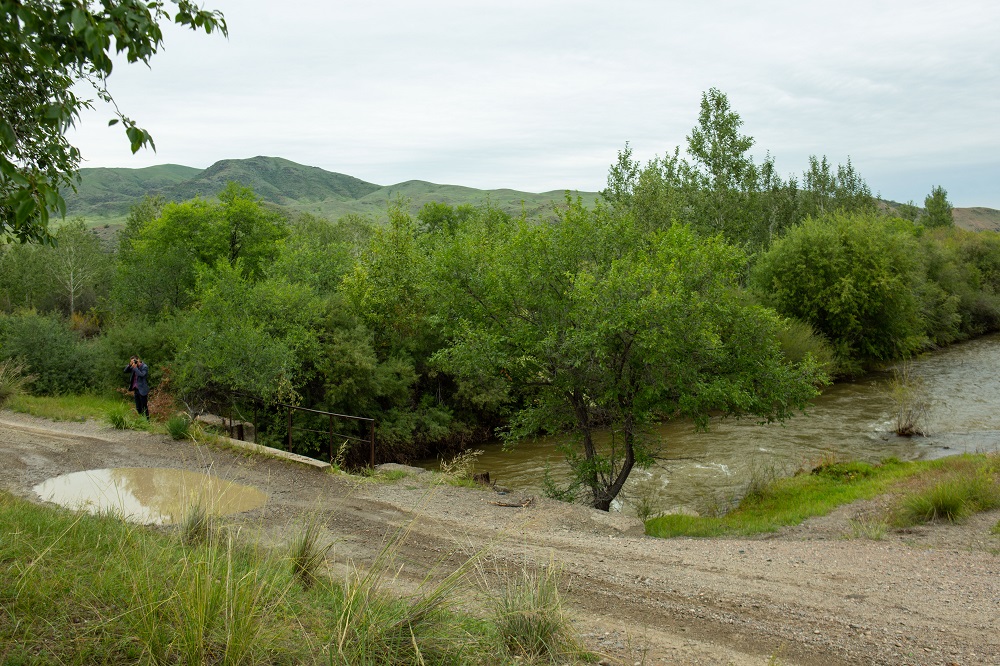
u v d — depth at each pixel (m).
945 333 45.12
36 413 15.62
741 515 12.99
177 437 13.15
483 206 32.22
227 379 16.80
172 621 3.70
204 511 6.59
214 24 4.28
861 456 18.69
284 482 10.63
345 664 3.53
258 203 35.12
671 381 13.79
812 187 76.12
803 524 10.73
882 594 6.67
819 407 26.14
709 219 37.97
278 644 3.71
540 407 16.16
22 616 3.63
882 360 37.38
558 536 8.86
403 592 5.55
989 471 12.67
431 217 48.75
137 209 52.38
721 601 6.30
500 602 4.89
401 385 23.81
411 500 10.25
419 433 24.34
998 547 8.76
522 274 15.12
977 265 58.66
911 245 40.44
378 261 25.41
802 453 19.44
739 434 22.14
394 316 25.08
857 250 36.41
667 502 15.59
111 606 3.92
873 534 9.48
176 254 32.22
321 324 22.75
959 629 5.68
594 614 5.77
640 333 12.97
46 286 41.69
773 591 6.69
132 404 19.75
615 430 15.30
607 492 14.50
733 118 37.88
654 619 5.73
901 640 5.39
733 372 14.05
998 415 23.34
